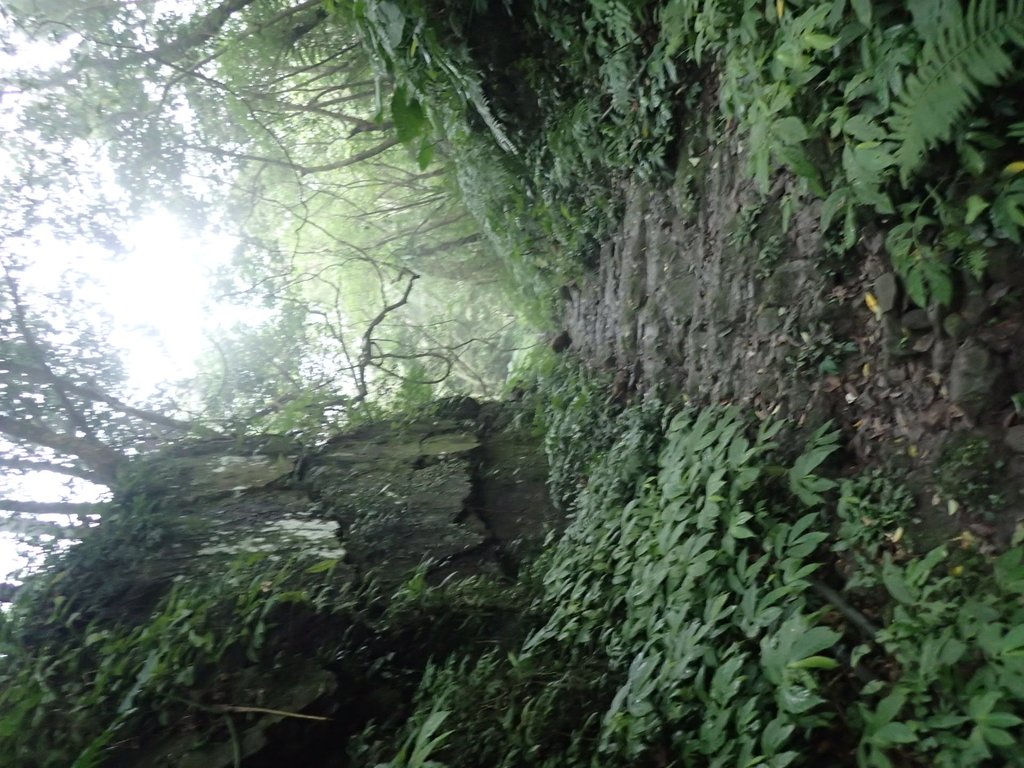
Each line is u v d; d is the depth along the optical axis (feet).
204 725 11.36
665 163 13.99
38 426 18.90
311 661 12.51
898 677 7.84
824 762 7.84
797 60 8.36
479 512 18.11
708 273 12.65
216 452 19.92
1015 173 6.82
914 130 7.01
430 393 25.05
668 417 13.76
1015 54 6.55
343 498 17.65
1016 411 7.40
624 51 13.60
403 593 13.93
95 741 10.29
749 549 10.05
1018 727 6.49
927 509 8.19
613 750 9.50
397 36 14.90
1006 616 6.86
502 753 10.26
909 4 7.00
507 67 16.53
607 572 12.84
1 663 12.13
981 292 7.56
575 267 20.90
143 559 14.83
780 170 10.28
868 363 9.14
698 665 9.65
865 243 8.98
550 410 20.49
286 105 30.42
